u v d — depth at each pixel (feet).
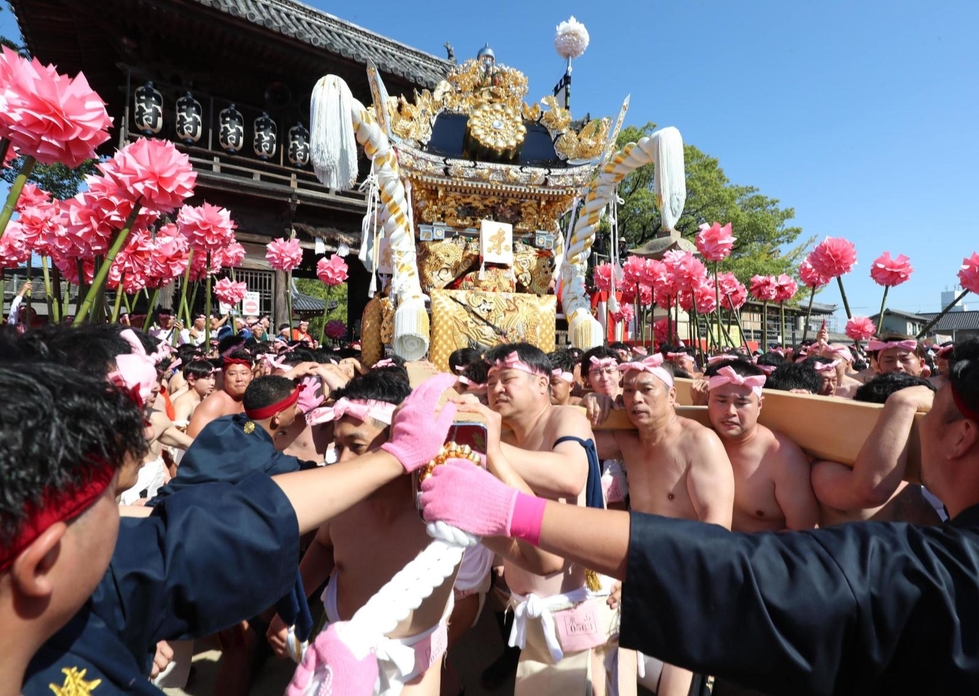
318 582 8.00
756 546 3.80
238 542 4.05
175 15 34.73
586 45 28.37
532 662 8.05
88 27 37.73
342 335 51.11
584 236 24.09
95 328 6.02
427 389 5.07
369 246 23.68
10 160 14.37
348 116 18.75
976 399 4.04
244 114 43.42
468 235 24.03
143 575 3.72
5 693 2.74
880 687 3.59
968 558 3.54
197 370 17.24
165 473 14.35
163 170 10.42
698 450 8.40
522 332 21.59
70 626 3.38
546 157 24.93
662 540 3.77
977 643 3.26
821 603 3.47
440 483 4.41
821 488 8.16
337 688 4.02
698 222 85.46
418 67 49.98
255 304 36.88
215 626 4.10
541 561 6.20
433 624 6.56
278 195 41.91
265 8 42.19
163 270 16.52
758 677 3.65
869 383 9.17
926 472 4.78
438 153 23.12
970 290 21.35
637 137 78.89
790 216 95.81
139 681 3.48
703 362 27.84
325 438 12.59
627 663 8.32
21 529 2.53
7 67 8.16
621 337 36.04
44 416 2.61
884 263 24.09
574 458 7.09
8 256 16.30
